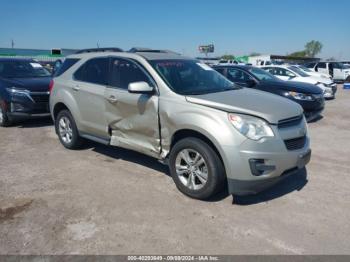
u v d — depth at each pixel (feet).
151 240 10.55
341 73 78.69
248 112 12.05
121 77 16.15
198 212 12.35
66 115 19.75
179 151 13.58
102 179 15.47
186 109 13.17
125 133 16.14
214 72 17.33
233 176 11.98
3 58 30.81
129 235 10.82
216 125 12.17
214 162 12.50
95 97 17.21
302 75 47.26
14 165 17.35
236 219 11.87
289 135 12.43
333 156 19.26
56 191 14.11
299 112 13.41
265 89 28.68
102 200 13.28
